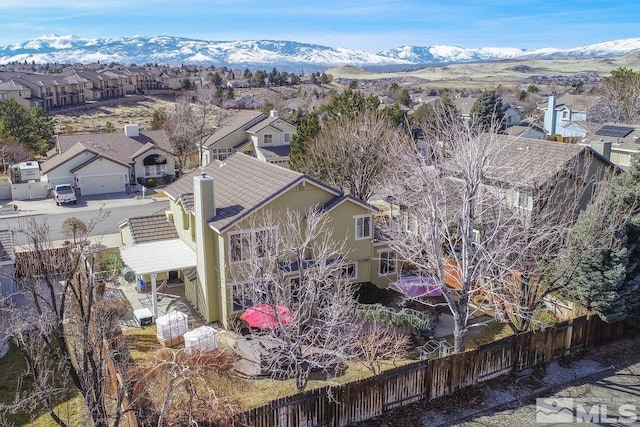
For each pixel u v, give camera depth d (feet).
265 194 77.15
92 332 57.36
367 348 62.03
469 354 58.54
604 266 66.13
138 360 66.64
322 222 79.51
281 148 184.44
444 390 57.57
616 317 67.05
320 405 50.19
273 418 48.24
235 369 63.00
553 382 61.36
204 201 75.66
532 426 53.42
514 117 289.74
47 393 46.37
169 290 91.35
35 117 222.28
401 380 54.65
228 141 186.60
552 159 89.56
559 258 65.46
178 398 51.16
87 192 165.48
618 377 62.90
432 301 82.33
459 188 66.90
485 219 66.23
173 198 92.12
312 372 63.57
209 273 77.87
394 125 134.72
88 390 45.44
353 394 51.72
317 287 64.28
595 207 66.18
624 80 238.07
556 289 65.36
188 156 221.87
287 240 67.41
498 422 53.93
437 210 62.44
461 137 69.51
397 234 79.25
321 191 80.33
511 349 61.57
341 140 121.29
